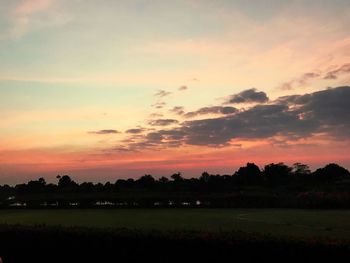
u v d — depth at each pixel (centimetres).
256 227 3675
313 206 6353
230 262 2031
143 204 6931
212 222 4219
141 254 2211
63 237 2380
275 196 7069
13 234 2473
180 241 2134
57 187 8488
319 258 1888
